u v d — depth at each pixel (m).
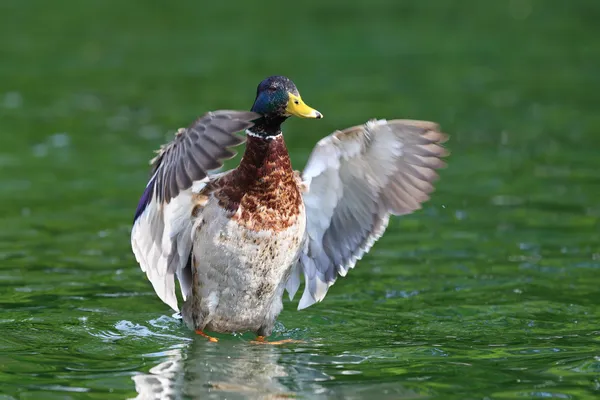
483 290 11.91
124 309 11.28
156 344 10.09
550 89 23.67
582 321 10.77
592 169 17.42
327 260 10.90
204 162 7.95
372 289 12.06
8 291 11.73
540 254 13.18
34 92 22.86
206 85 23.47
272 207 9.91
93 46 27.75
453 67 25.88
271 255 10.02
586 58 27.00
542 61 26.73
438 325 10.74
